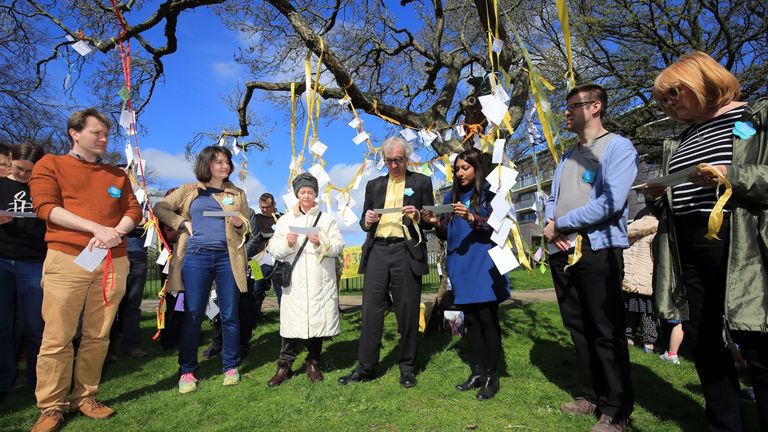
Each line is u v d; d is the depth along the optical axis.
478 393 2.76
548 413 2.52
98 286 2.66
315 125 3.69
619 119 8.12
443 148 5.18
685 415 2.47
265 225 5.17
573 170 2.48
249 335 4.03
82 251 2.52
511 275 13.03
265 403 2.79
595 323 2.30
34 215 2.72
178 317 4.46
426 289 10.37
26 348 3.15
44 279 2.51
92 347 2.67
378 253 3.13
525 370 3.33
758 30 6.80
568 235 2.40
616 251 2.26
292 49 6.46
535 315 5.66
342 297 9.21
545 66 8.21
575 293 2.62
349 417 2.52
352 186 3.98
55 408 2.51
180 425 2.51
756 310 1.61
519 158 8.91
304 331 3.04
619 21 7.20
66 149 9.45
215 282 3.31
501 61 4.81
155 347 4.59
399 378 3.15
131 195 2.85
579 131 2.49
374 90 7.58
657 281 2.01
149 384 3.31
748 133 1.73
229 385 3.19
